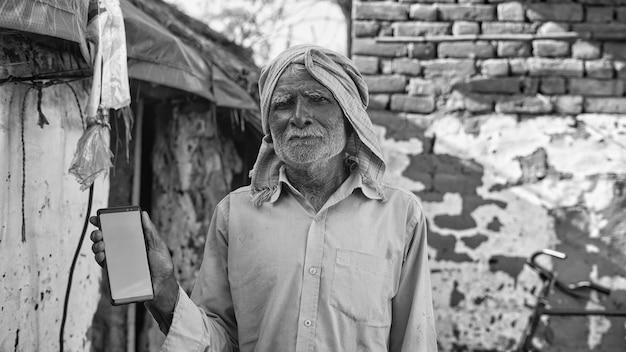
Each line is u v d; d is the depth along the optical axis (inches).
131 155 161.0
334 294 70.7
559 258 158.2
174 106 164.2
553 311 154.2
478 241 161.3
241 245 74.5
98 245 66.3
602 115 160.9
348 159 78.0
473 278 160.7
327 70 72.5
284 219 73.6
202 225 164.7
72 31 76.3
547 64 162.6
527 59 163.2
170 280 68.2
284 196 75.1
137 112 161.0
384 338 72.8
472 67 164.2
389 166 164.2
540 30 163.5
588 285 156.1
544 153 161.3
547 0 163.3
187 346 68.2
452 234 161.8
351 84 74.4
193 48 146.5
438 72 165.0
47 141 89.0
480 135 163.2
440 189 162.9
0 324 78.1
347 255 71.8
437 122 164.2
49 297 90.7
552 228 160.1
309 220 73.4
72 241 97.6
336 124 72.3
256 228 74.0
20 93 82.6
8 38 79.8
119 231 67.1
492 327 159.6
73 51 92.5
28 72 83.3
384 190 77.1
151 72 124.0
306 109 71.1
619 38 161.0
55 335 92.8
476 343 159.8
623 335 156.9
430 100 164.9
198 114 163.5
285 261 71.9
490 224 161.3
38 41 85.5
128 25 115.7
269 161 77.3
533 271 159.5
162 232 165.8
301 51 72.7
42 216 88.0
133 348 159.3
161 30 126.4
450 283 161.2
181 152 163.9
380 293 72.4
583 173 160.1
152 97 159.5
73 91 96.7
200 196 165.3
